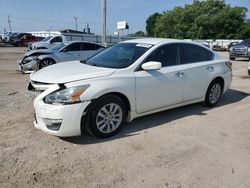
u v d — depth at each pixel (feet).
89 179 11.30
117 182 11.16
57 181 11.12
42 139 14.70
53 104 13.56
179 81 18.11
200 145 14.61
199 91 19.97
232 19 214.07
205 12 219.61
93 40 112.57
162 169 12.19
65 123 13.53
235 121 18.42
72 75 14.53
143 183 11.15
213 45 133.39
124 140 14.89
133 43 18.44
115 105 15.07
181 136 15.66
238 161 13.09
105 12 63.93
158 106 17.31
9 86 28.25
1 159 12.57
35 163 12.34
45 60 39.27
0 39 152.66
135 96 15.84
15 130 15.81
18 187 10.70
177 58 18.61
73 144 14.21
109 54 18.11
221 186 11.11
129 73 15.70
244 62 62.90
